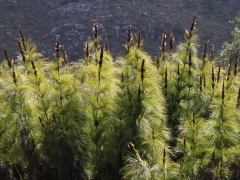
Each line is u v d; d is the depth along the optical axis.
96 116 5.78
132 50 6.53
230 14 56.41
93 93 5.75
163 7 54.31
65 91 5.71
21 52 6.16
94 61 6.27
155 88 6.27
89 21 45.56
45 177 5.53
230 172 5.82
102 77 5.82
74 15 47.06
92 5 50.22
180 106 7.39
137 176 4.44
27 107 5.51
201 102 7.22
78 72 6.60
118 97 6.05
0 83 6.05
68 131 5.53
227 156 5.60
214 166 5.61
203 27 50.12
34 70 5.59
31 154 5.39
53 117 5.53
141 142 5.59
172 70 7.76
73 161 5.62
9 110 5.56
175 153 6.27
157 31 45.91
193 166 5.44
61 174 5.58
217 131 5.51
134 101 5.93
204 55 7.93
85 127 5.80
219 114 5.60
